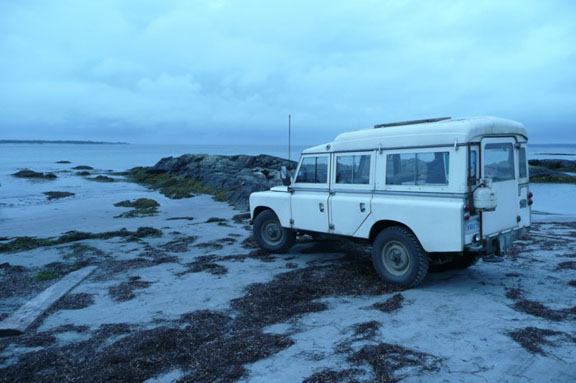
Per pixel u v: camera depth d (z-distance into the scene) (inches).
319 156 298.4
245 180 996.6
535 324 186.5
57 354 174.7
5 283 279.7
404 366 151.9
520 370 148.2
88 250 367.6
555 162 1579.7
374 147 259.4
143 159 3853.3
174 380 150.9
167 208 758.5
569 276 262.4
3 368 164.4
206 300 236.8
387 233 247.4
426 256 236.2
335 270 289.3
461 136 218.2
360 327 187.2
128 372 156.3
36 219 644.1
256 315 212.1
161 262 327.3
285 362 159.8
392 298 224.4
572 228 443.5
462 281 257.0
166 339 181.3
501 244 238.8
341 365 155.4
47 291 252.7
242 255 346.0
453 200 221.0
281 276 278.4
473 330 181.6
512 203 247.6
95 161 3353.8
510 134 243.0
